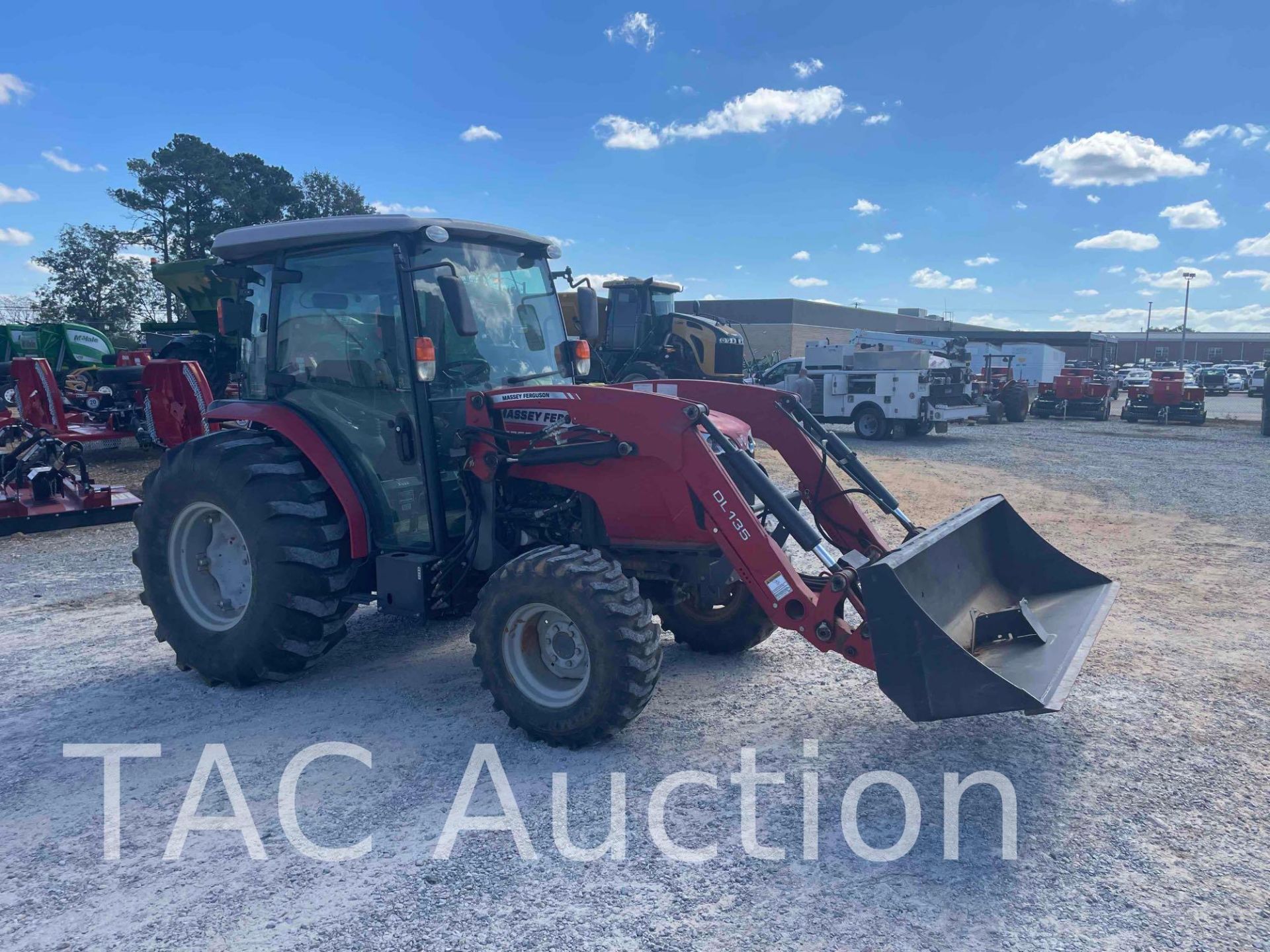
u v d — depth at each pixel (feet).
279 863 10.40
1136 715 14.34
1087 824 10.96
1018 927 8.96
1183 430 75.82
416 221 15.10
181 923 9.29
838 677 16.34
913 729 13.92
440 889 9.78
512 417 14.98
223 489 15.71
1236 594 22.43
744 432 15.74
